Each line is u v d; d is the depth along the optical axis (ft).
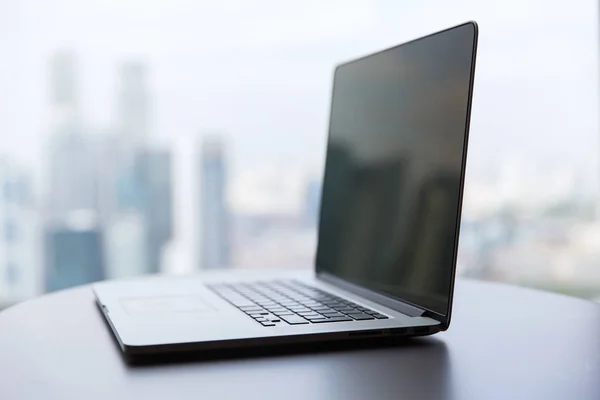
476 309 3.11
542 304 3.24
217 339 2.23
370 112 3.32
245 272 4.19
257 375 2.06
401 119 3.01
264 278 3.76
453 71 2.67
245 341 2.25
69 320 2.82
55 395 1.90
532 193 7.85
